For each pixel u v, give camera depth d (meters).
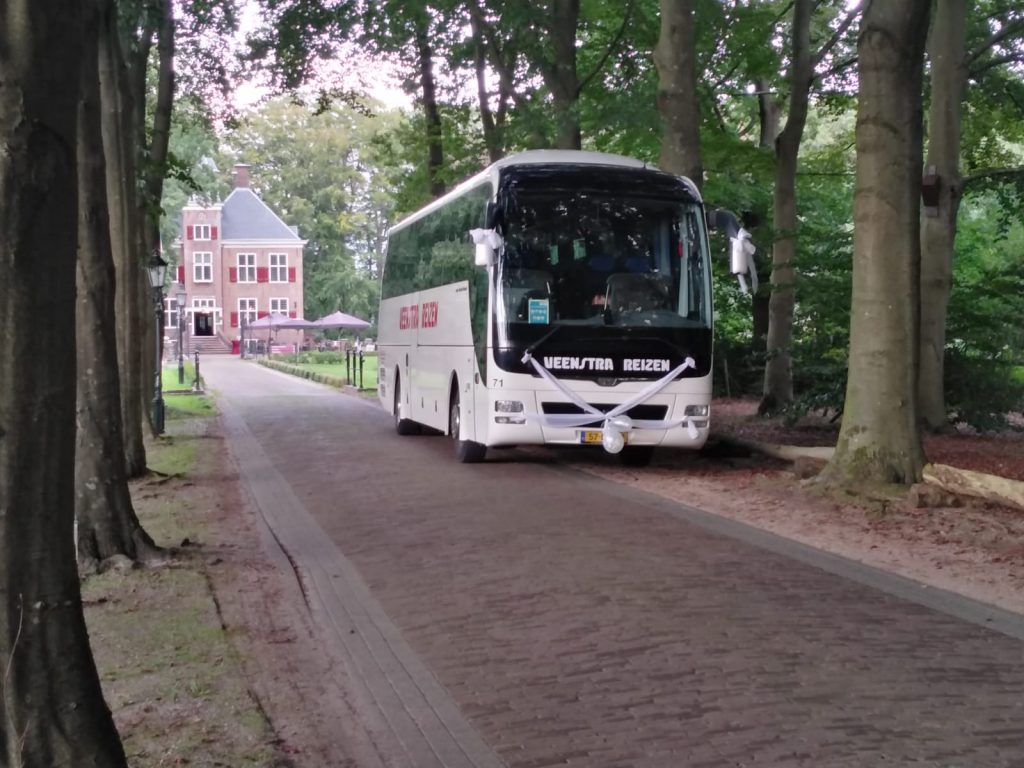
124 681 6.32
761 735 5.42
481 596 8.36
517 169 15.05
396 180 32.56
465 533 10.84
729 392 32.44
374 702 6.10
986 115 24.34
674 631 7.29
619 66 24.97
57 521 3.83
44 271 3.69
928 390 19.19
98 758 3.93
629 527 11.10
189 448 19.70
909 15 12.13
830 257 19.94
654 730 5.52
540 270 14.86
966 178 21.23
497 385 14.81
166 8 16.84
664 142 18.55
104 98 14.78
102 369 9.46
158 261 22.33
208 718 5.73
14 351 3.67
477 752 5.30
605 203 15.08
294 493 14.05
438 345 18.42
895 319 12.59
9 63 3.55
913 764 5.04
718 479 14.91
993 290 20.06
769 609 7.86
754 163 26.52
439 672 6.60
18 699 3.79
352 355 43.62
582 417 14.82
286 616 8.00
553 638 7.20
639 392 14.95
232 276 88.12
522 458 17.50
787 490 13.23
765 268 26.23
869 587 8.58
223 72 24.73
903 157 12.41
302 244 88.62
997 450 16.83
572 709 5.86
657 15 23.97
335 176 92.38
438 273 18.56
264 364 67.75
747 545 10.20
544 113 20.98
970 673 6.40
